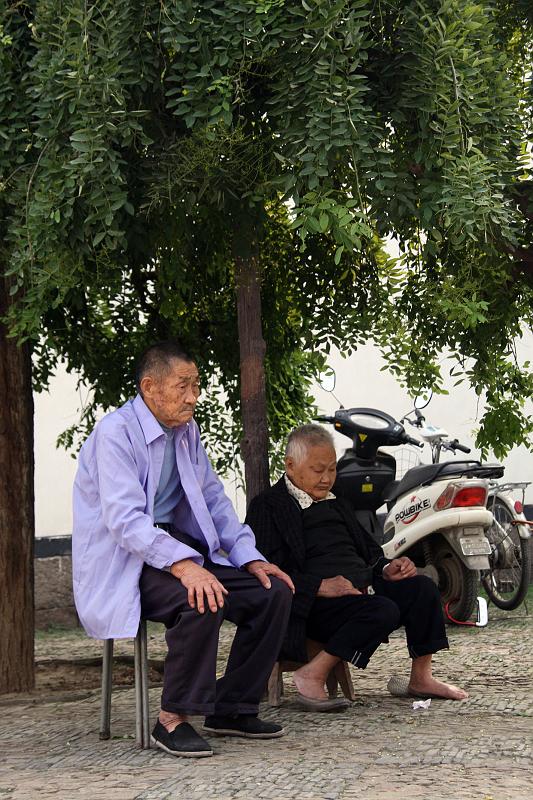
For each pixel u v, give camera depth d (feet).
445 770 9.77
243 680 11.66
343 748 10.88
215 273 17.63
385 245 16.42
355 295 16.75
